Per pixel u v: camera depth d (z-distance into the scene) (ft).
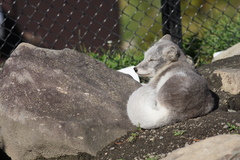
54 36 78.48
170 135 42.22
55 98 46.85
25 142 44.04
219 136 38.32
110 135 44.73
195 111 44.78
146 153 40.63
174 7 72.33
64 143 42.96
